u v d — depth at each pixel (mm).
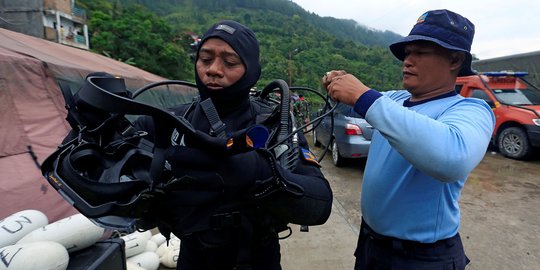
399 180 1265
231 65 980
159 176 731
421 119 931
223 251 1050
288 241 3127
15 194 2799
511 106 6625
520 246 3035
